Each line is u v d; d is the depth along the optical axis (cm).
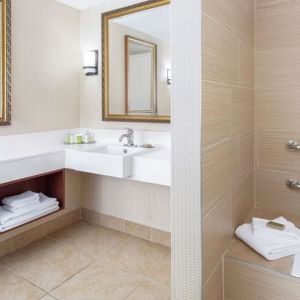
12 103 218
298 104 164
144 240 243
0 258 214
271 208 179
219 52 111
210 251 107
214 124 107
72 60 267
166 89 221
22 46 223
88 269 199
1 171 180
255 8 172
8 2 208
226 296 128
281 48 166
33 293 172
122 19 240
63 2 252
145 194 241
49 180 240
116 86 249
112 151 241
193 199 98
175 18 98
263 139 177
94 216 277
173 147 101
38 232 245
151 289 178
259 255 126
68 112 267
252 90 172
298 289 110
